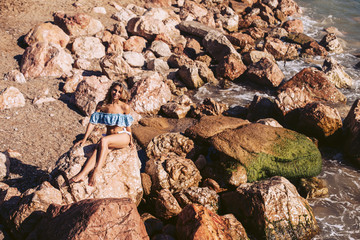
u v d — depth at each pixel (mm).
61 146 9477
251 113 12297
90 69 14234
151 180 8438
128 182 6875
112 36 15961
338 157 10469
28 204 5910
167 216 7578
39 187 6273
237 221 7234
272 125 10852
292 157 9234
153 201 8031
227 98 13875
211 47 16797
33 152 9023
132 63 14586
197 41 18359
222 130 10125
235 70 15180
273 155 9188
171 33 18406
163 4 22250
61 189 6270
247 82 15234
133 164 6941
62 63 13609
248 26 22641
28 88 12078
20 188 7742
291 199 7539
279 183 7898
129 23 17297
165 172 8406
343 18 24750
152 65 14797
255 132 9867
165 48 16156
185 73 14391
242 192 7809
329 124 10695
